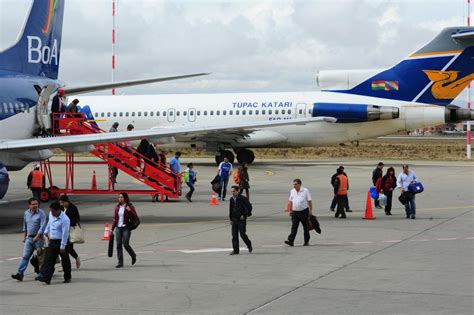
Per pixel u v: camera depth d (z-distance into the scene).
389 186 28.39
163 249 20.36
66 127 32.34
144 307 13.25
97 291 14.70
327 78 56.88
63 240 15.41
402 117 54.97
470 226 25.11
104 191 34.34
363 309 13.00
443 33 54.06
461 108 54.50
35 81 31.14
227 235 23.31
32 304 13.55
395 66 55.31
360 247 20.47
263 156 83.00
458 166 59.50
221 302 13.62
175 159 34.47
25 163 28.95
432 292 14.38
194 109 58.06
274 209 30.89
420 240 21.78
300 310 12.96
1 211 30.72
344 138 56.78
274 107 56.97
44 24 32.34
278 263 17.89
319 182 44.34
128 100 59.38
